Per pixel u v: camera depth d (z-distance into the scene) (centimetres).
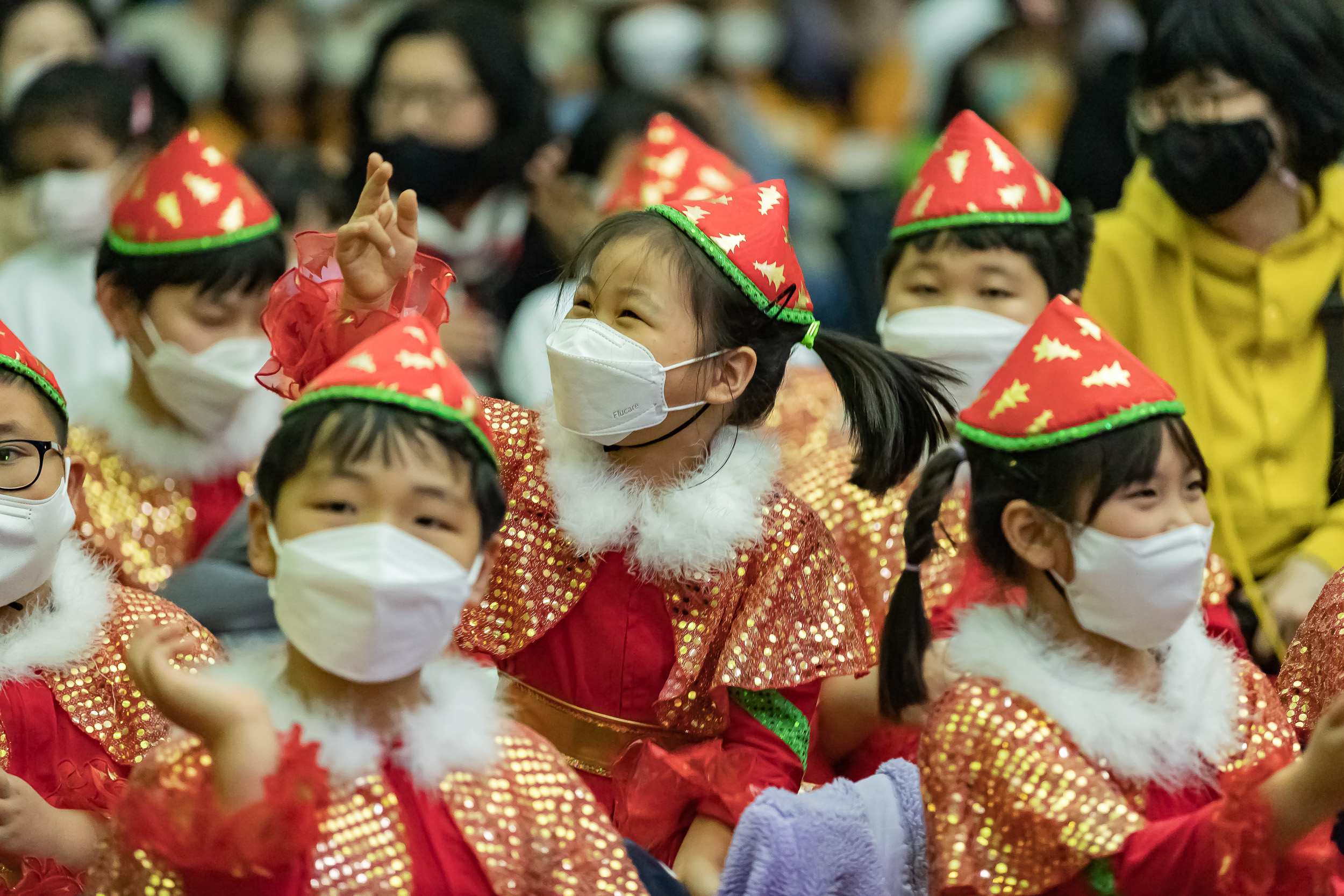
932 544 1012
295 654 838
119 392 1322
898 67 2494
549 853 840
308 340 993
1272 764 905
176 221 1273
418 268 1016
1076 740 891
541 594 1029
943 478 1005
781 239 1058
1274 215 1360
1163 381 935
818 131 2427
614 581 1034
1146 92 1347
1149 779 899
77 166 1641
